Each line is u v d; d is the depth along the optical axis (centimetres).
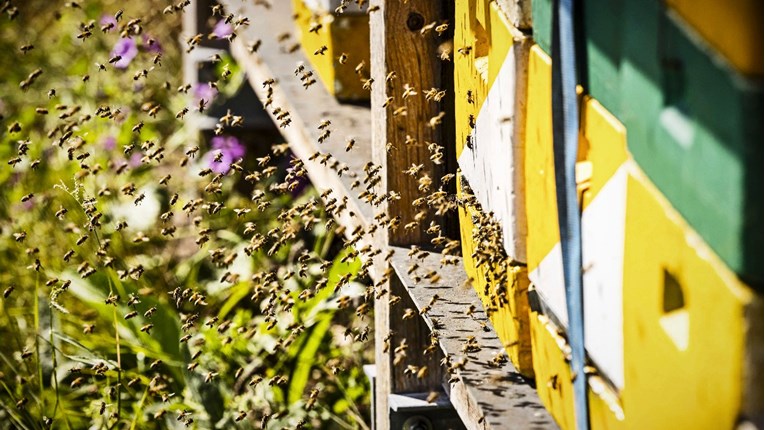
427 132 297
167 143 571
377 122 308
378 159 310
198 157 547
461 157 259
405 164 298
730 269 121
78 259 446
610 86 158
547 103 184
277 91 450
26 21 778
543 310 206
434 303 263
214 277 466
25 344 386
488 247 225
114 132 554
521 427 207
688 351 132
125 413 346
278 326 375
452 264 275
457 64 257
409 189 299
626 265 151
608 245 159
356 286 387
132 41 546
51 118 585
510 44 201
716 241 124
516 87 201
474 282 254
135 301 270
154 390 286
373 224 276
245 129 555
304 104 421
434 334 250
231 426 329
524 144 204
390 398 301
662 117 135
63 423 344
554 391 199
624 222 152
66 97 607
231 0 579
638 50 142
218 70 579
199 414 334
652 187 142
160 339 367
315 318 362
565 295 182
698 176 127
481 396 222
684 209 132
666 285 139
